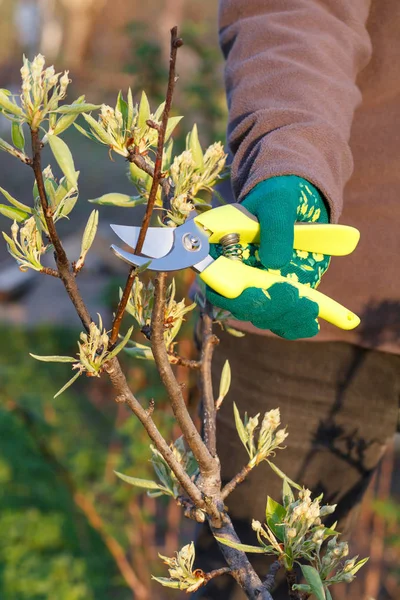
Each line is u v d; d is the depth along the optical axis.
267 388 1.41
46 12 15.64
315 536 0.82
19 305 5.72
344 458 1.41
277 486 1.42
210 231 0.91
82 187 8.35
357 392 1.38
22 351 4.78
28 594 2.47
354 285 1.32
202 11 13.12
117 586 2.66
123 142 0.84
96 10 14.72
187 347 2.71
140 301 0.93
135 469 2.67
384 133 1.33
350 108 1.15
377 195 1.32
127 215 7.39
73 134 11.22
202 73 3.72
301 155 1.00
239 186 1.06
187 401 2.69
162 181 0.92
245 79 1.15
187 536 2.85
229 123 1.15
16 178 8.76
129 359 3.09
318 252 0.98
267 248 0.90
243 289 0.88
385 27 1.34
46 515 2.87
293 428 1.41
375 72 1.35
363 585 2.43
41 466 3.06
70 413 3.57
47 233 0.81
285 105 1.09
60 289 5.92
